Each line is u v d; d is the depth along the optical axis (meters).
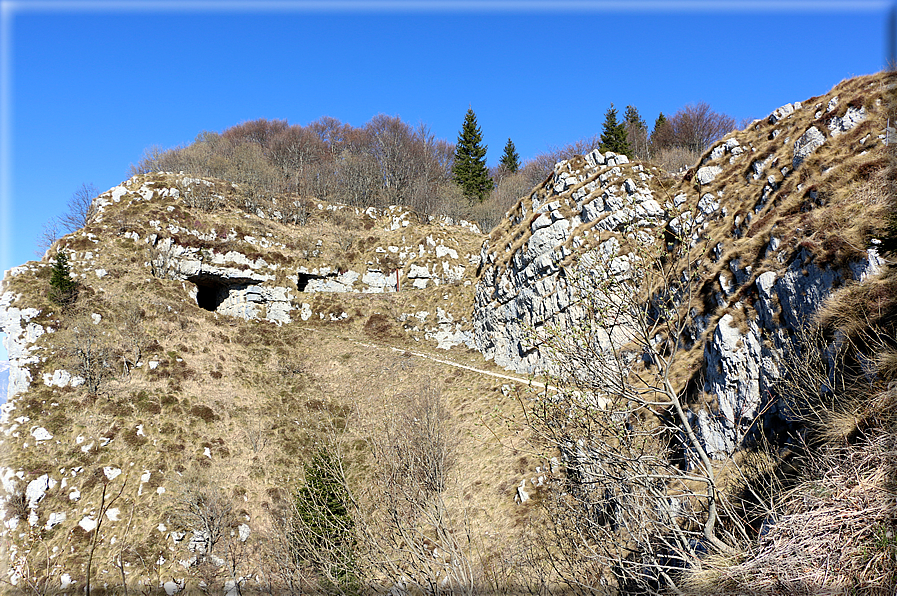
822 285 16.73
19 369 36.78
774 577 7.27
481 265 56.94
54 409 35.06
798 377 12.74
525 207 53.69
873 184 17.75
